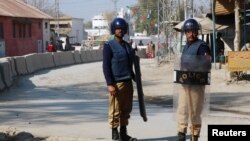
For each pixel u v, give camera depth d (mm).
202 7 59719
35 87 28047
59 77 35594
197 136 10039
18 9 70625
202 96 9859
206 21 44375
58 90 26344
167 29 55719
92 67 49500
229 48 45969
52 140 11492
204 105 9922
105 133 12609
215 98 21328
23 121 14945
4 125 14016
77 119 15258
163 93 24078
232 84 26359
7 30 64250
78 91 25797
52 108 18266
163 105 19562
